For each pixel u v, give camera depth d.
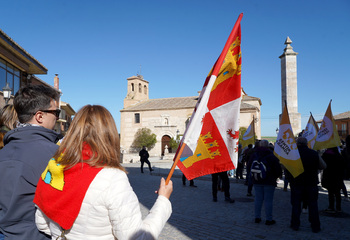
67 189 1.31
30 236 1.63
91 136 1.43
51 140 1.92
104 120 1.50
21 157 1.69
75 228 1.29
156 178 15.57
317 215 5.42
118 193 1.29
